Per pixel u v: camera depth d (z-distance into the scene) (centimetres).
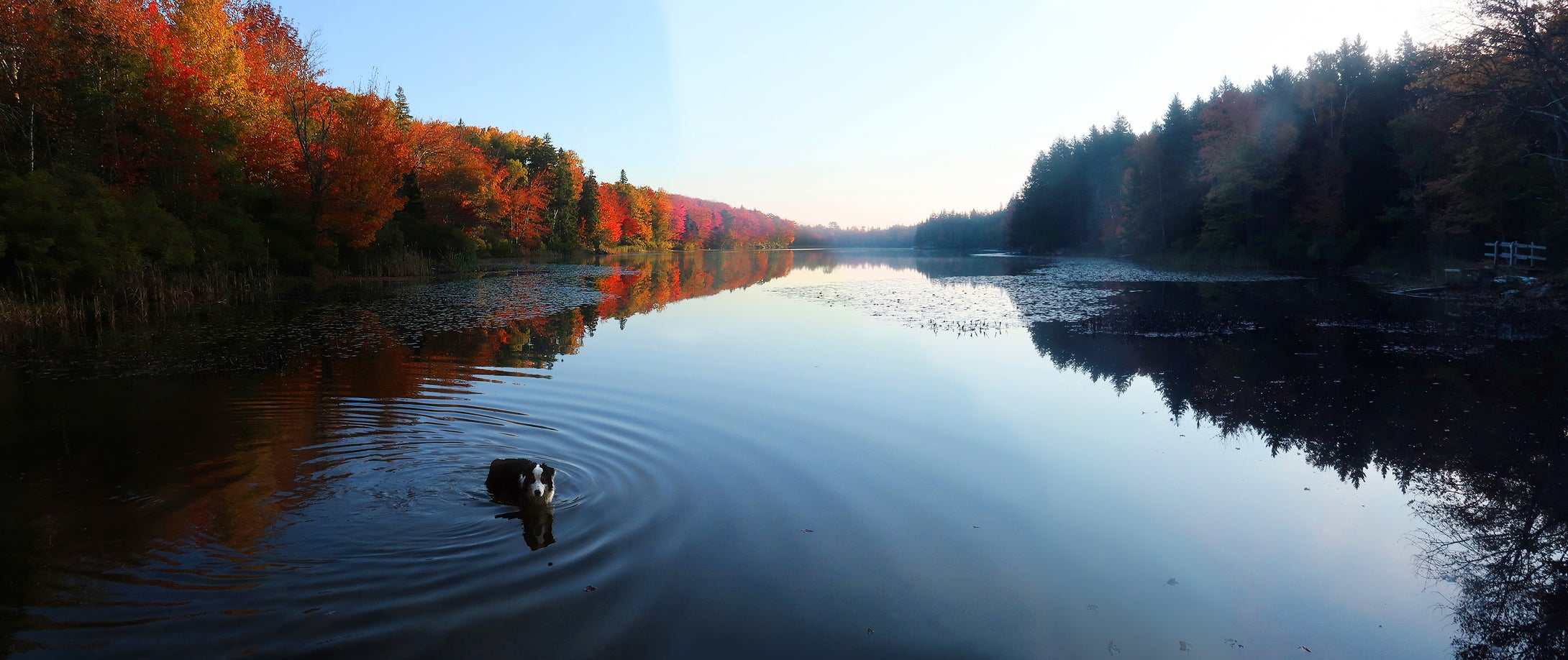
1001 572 582
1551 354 1589
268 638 440
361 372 1334
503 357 1530
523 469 687
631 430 952
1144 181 7106
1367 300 2769
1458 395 1237
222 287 2816
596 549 584
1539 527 712
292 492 695
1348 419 1090
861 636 475
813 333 1978
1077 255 9606
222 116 3145
